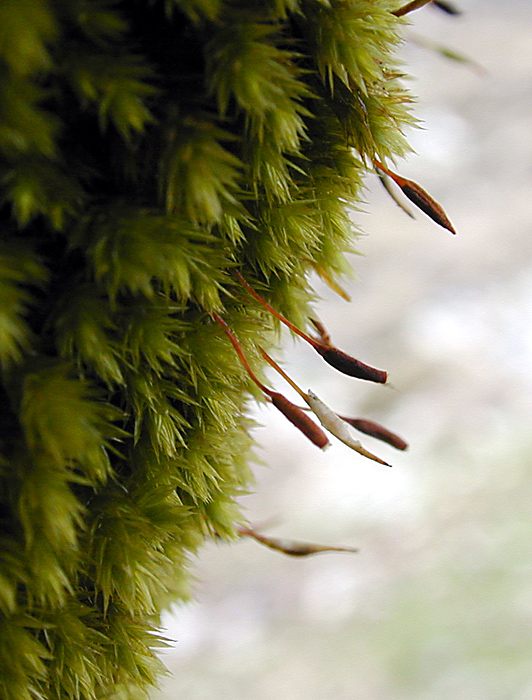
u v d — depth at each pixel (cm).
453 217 49
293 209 8
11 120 7
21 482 7
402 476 35
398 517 33
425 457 35
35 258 7
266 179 7
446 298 43
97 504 8
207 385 8
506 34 68
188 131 7
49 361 7
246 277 8
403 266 46
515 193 50
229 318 8
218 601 32
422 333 41
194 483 8
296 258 8
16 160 7
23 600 7
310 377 39
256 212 8
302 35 8
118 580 8
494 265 45
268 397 8
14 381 7
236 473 8
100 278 7
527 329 41
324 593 31
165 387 8
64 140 7
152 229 7
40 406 7
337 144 8
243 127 7
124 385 7
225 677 28
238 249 8
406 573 31
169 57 7
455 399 37
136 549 8
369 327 42
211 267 7
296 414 8
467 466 34
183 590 9
